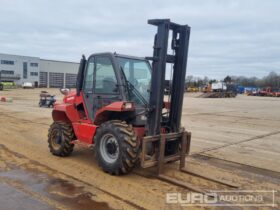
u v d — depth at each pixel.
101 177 5.47
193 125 13.30
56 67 94.19
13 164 6.13
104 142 5.69
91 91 6.23
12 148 7.49
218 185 5.34
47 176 5.45
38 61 90.88
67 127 6.70
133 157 5.33
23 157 6.69
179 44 5.77
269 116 18.50
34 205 4.21
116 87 5.67
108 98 5.86
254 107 26.73
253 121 15.60
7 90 53.44
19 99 29.09
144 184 5.19
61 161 6.44
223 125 13.61
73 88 7.59
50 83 93.44
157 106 5.37
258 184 5.49
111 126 5.47
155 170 5.93
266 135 11.11
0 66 85.25
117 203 4.39
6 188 4.80
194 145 8.74
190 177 5.70
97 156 5.74
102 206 4.27
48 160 6.50
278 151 8.33
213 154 7.69
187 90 74.06
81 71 6.45
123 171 5.41
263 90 68.19
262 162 7.07
